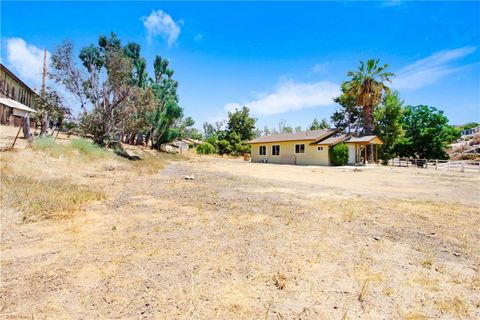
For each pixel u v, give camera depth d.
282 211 6.12
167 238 4.28
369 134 30.02
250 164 26.52
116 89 19.78
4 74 22.83
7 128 17.44
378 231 4.85
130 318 2.31
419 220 5.63
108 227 4.77
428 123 35.41
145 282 2.91
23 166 9.04
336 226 5.09
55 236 4.25
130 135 29.34
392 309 2.53
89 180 9.62
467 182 12.87
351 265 3.44
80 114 19.69
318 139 26.00
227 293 2.74
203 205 6.62
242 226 4.97
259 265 3.38
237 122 50.09
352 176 15.55
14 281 2.87
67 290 2.72
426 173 17.67
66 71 18.64
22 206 5.47
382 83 28.84
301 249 3.92
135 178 11.18
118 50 20.73
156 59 31.36
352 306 2.56
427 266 3.47
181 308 2.46
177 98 33.38
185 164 23.14
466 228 5.10
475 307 2.59
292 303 2.59
